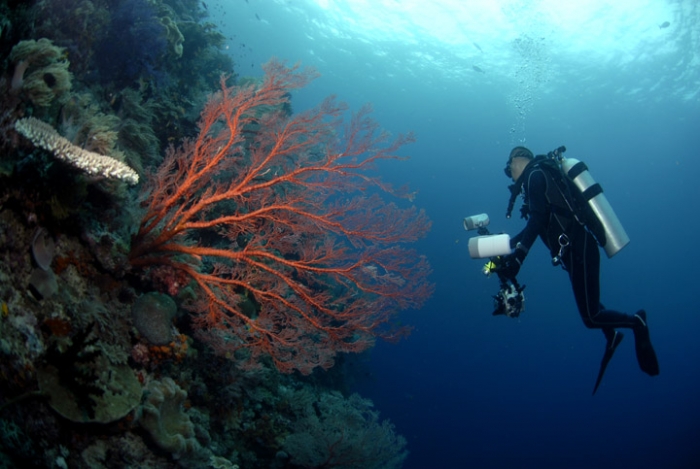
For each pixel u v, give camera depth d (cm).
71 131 330
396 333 437
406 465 2630
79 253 331
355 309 419
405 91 3903
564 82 3206
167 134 575
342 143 388
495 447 3453
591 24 2433
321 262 404
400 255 414
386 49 3089
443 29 2723
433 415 3700
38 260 279
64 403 263
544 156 454
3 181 265
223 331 438
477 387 5206
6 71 284
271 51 3309
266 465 590
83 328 301
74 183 309
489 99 3781
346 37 2994
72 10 405
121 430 307
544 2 2328
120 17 470
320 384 941
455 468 2877
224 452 486
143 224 366
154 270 392
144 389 342
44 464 247
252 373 529
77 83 437
